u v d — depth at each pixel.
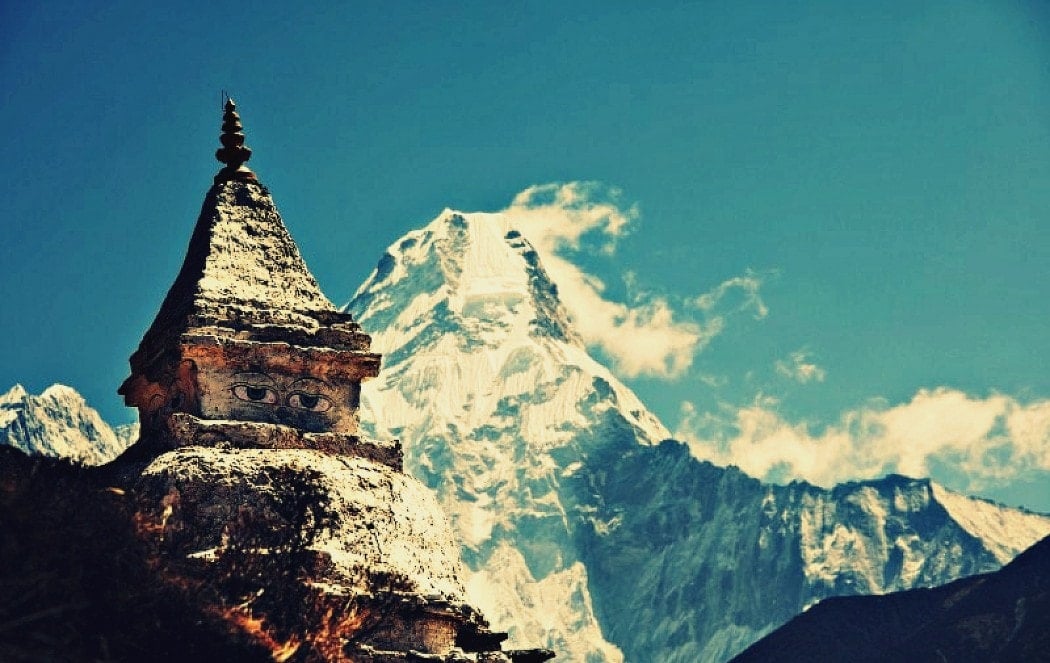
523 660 113.81
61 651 94.25
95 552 99.38
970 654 159.00
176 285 117.38
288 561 107.44
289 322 114.38
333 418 114.00
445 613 109.25
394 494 112.31
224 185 118.62
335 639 105.94
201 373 111.94
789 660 165.50
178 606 100.38
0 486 100.69
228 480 108.56
